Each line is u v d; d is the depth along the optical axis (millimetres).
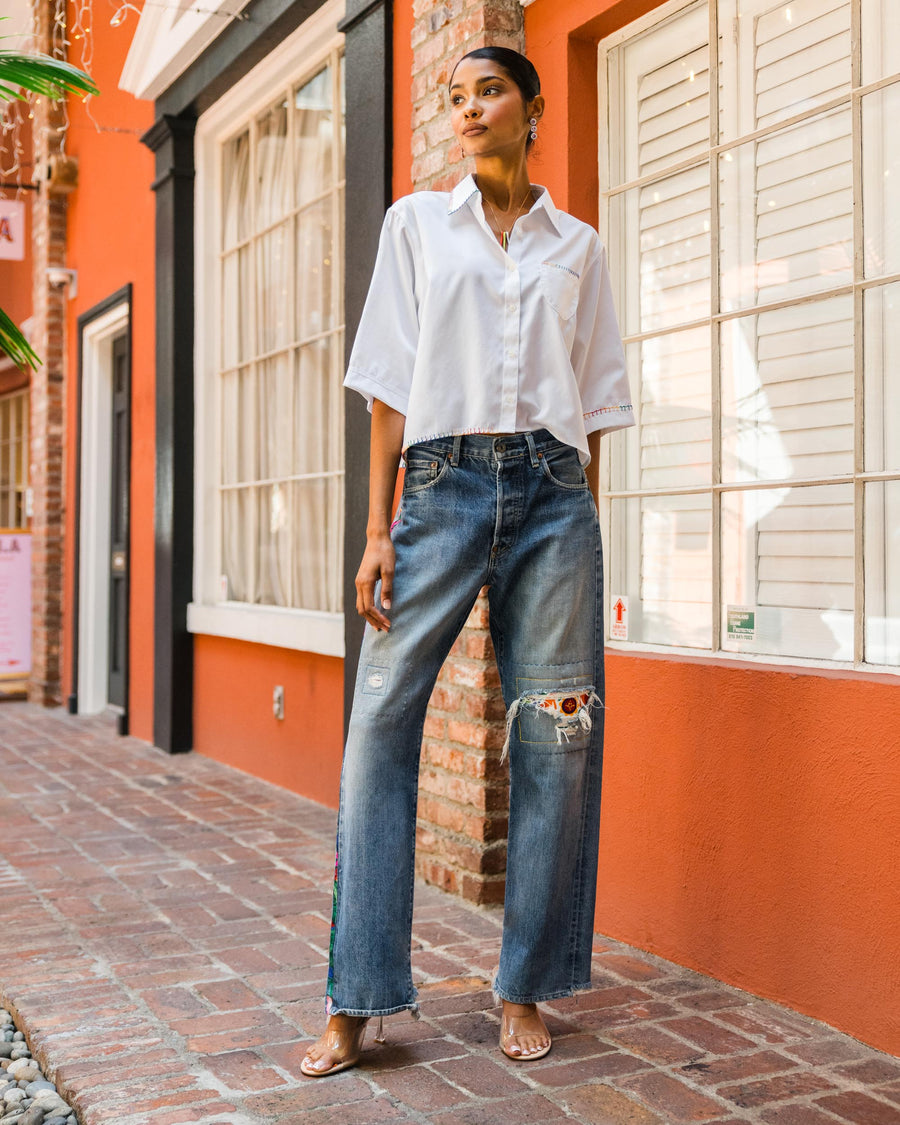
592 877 2262
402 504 2150
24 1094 2135
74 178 7219
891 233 2326
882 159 2338
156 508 5773
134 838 3934
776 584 2598
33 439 8094
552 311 2086
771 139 2594
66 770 5211
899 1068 2141
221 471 5609
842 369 2441
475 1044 2256
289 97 4844
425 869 3406
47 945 2840
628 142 2980
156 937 2904
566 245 2141
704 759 2619
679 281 2863
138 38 5578
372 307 2125
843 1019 2295
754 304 2648
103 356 7137
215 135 5570
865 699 2240
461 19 3166
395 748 2137
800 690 2377
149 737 6020
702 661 2658
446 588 2102
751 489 2654
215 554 5621
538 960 2193
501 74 2068
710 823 2605
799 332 2537
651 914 2779
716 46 2711
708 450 2793
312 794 4539
